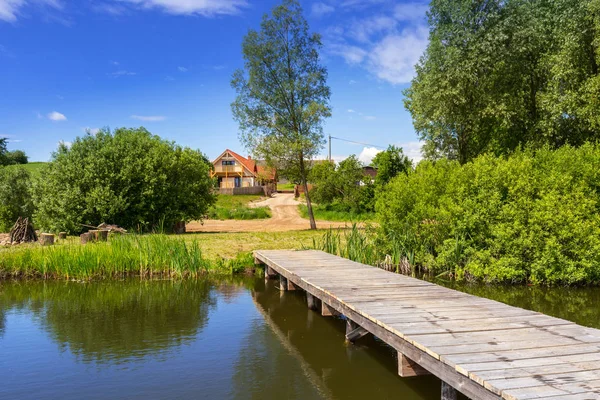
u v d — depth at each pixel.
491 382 3.56
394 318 5.71
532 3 22.20
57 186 22.47
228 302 10.53
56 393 5.65
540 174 12.93
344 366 6.48
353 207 39.66
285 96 25.22
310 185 50.31
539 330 5.11
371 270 10.16
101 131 24.48
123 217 23.17
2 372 6.35
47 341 7.71
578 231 11.46
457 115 21.84
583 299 10.38
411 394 5.54
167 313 9.57
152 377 6.12
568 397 3.28
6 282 12.80
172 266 13.58
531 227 11.91
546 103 19.36
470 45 20.80
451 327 5.26
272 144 24.75
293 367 6.45
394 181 15.55
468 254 12.95
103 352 7.15
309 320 8.95
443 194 14.03
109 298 10.99
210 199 27.17
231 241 18.62
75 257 13.52
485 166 13.25
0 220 27.56
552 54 20.25
